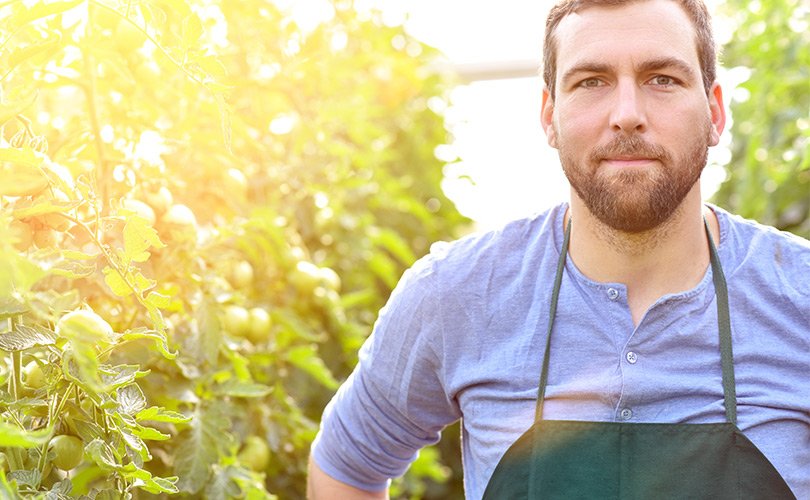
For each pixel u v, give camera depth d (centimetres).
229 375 159
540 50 149
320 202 247
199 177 178
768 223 291
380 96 331
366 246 265
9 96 117
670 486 123
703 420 126
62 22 132
